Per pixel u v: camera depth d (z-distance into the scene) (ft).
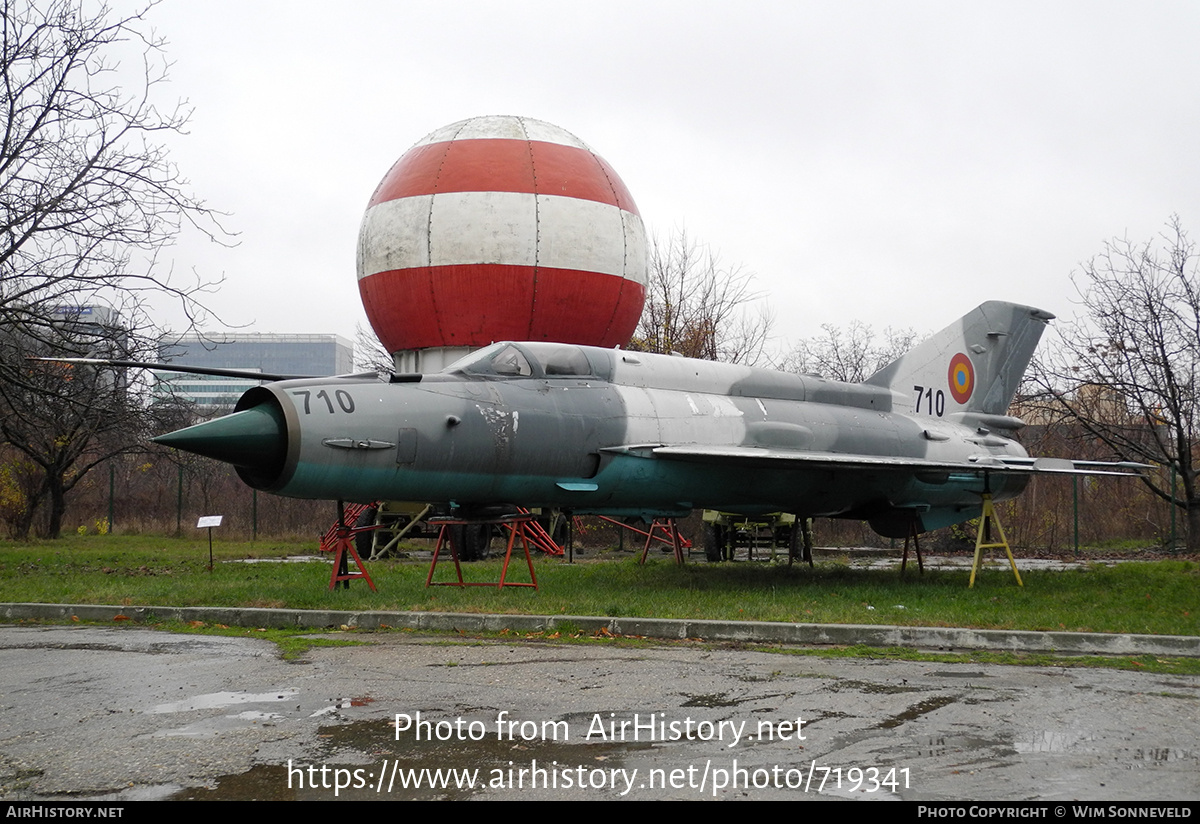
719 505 47.09
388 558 66.64
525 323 64.90
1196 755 16.46
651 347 111.86
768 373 51.90
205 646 27.55
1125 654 26.76
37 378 59.11
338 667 23.93
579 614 31.37
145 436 88.28
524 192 65.05
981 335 61.98
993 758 16.20
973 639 27.86
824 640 28.37
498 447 38.06
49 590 40.04
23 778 15.03
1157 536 92.32
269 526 106.22
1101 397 93.76
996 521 44.96
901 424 54.44
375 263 66.64
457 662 24.57
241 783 14.76
